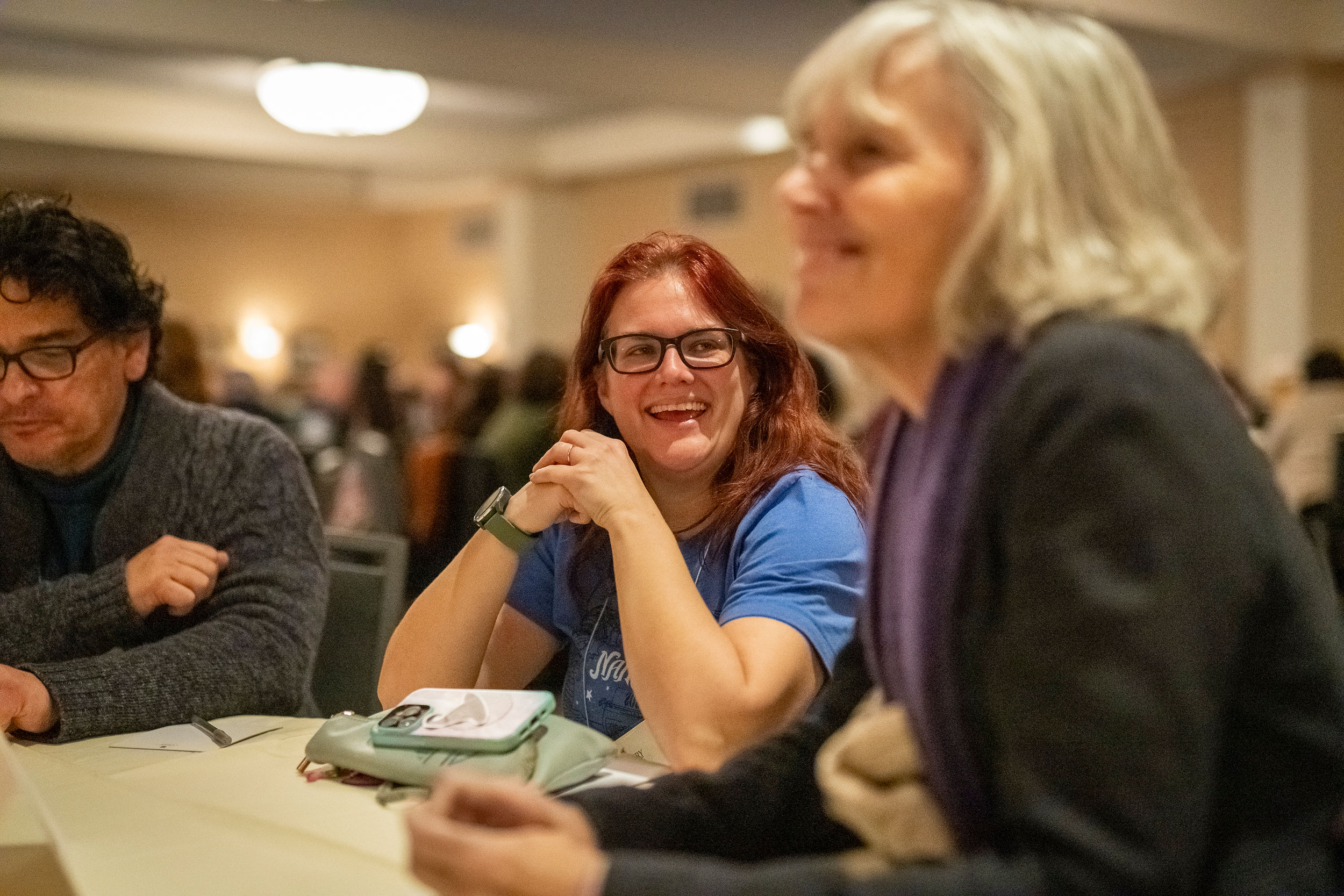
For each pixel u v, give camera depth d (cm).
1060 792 56
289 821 99
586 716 139
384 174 1201
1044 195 63
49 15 571
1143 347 59
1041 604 57
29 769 118
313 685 181
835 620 123
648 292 138
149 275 163
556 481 128
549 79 700
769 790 88
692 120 974
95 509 162
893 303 66
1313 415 412
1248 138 714
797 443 139
